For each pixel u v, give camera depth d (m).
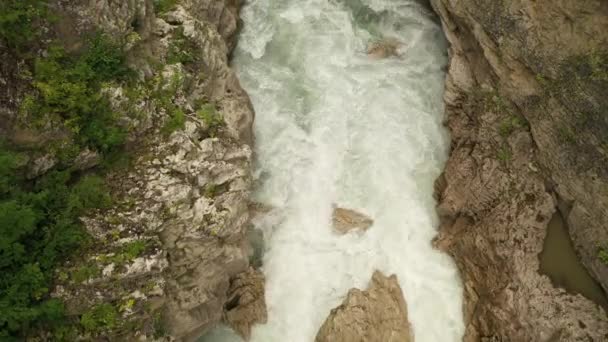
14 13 14.10
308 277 20.31
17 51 14.28
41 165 14.64
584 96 16.73
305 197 21.83
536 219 18.75
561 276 17.83
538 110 18.50
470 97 21.80
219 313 18.42
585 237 17.41
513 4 18.64
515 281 18.42
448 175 21.59
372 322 18.69
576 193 17.52
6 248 13.31
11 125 14.05
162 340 16.02
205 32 20.47
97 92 15.55
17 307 13.23
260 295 19.69
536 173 19.03
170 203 15.91
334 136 23.03
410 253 20.91
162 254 15.38
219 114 18.97
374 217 21.45
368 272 20.33
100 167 15.84
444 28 23.64
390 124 23.41
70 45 15.32
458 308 19.98
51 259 14.17
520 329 17.89
